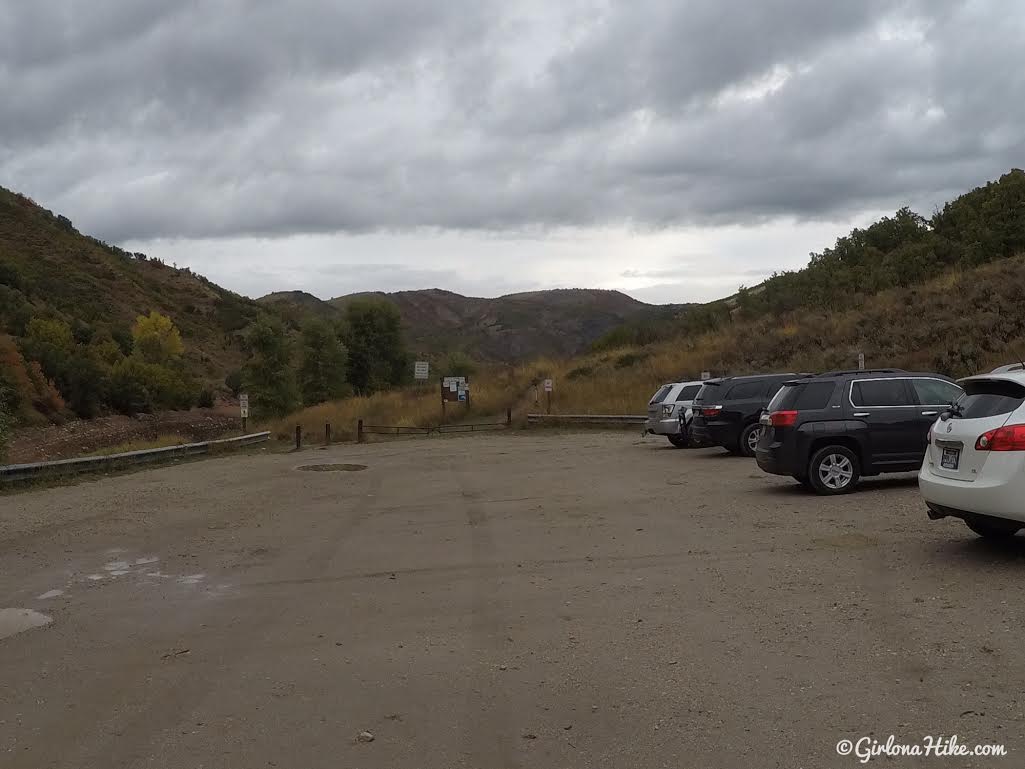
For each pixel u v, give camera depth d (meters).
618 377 39.34
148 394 69.31
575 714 4.93
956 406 8.52
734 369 35.56
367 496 15.31
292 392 55.62
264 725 4.91
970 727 4.49
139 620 7.35
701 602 7.22
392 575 8.80
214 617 7.39
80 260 136.50
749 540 9.69
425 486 16.48
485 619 7.04
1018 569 7.67
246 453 27.73
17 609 7.80
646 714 4.89
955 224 48.84
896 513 10.90
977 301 33.31
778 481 14.76
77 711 5.22
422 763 4.36
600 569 8.66
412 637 6.60
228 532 11.77
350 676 5.73
